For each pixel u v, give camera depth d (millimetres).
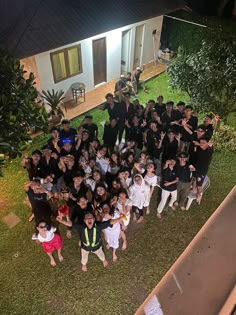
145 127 8250
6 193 8117
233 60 8375
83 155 7172
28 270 6418
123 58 13734
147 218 7496
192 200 7750
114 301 5934
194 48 13867
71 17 10516
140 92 12688
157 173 7676
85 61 11719
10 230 7219
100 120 11078
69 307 5844
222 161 9180
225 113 9438
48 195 6406
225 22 16219
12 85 5934
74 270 6418
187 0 17141
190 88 9633
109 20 11180
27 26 9672
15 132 5680
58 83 11281
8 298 5973
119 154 7219
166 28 14633
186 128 7664
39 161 6844
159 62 15062
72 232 7125
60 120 9484
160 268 6461
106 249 6797
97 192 6297
